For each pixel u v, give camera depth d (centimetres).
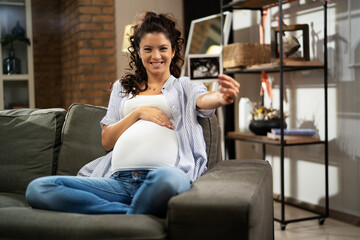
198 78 153
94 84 482
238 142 418
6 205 185
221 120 412
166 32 188
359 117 281
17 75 540
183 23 496
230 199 131
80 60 479
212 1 436
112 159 184
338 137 299
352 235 267
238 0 334
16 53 548
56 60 598
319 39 312
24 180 217
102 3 479
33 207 156
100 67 483
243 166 183
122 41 488
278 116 317
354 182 287
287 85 349
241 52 322
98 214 154
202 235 131
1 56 535
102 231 134
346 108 291
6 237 145
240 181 153
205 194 136
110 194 172
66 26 552
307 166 331
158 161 175
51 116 227
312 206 326
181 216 132
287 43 298
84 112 227
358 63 278
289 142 286
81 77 479
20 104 547
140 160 175
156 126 182
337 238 262
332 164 306
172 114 190
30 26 546
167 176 147
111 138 195
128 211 153
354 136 286
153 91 196
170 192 146
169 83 195
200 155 188
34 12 587
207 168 200
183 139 187
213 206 130
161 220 143
